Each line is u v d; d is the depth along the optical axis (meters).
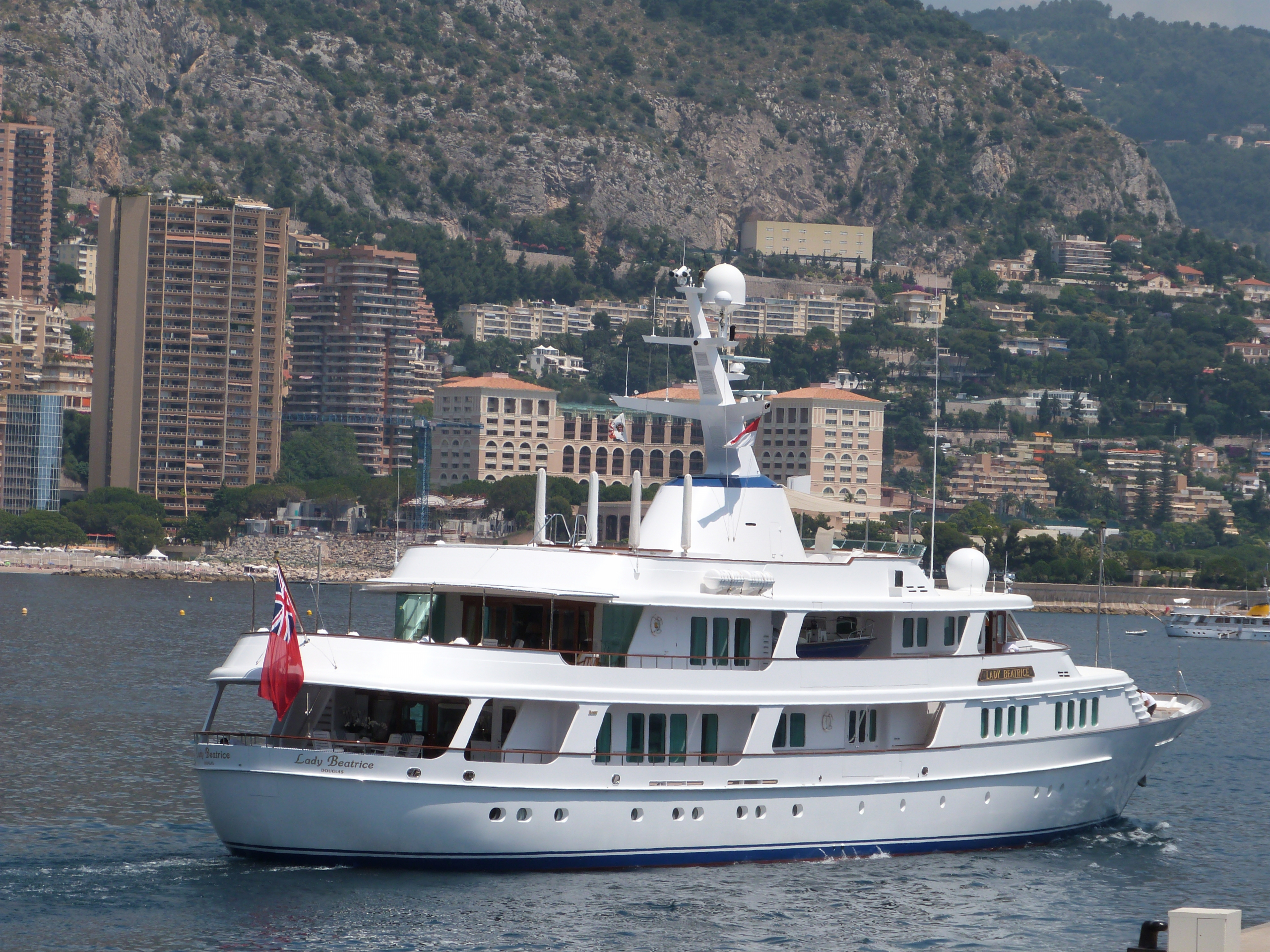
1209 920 43.28
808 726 57.53
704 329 61.03
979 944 51.75
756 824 56.16
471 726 52.22
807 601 57.28
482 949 48.53
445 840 52.38
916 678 59.06
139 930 50.12
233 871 53.31
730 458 60.66
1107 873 61.53
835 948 50.38
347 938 49.12
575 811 53.47
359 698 54.53
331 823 52.12
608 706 53.84
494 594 55.16
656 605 55.22
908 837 59.19
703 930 50.84
